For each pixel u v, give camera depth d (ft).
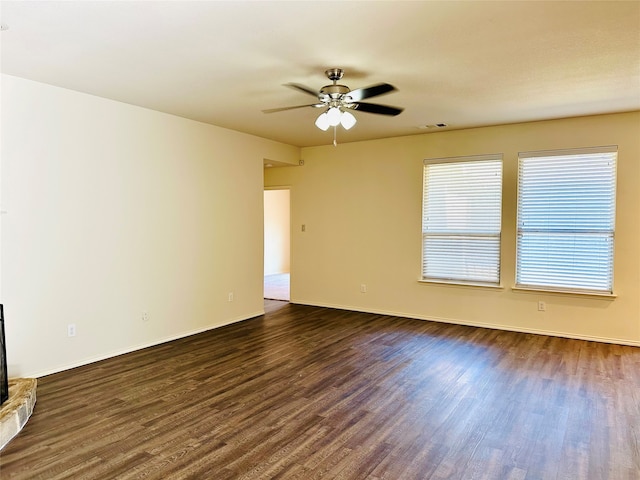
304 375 12.41
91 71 11.17
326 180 22.13
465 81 11.92
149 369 12.88
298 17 8.14
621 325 15.61
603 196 15.79
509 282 17.53
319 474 7.55
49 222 12.46
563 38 9.11
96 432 9.00
